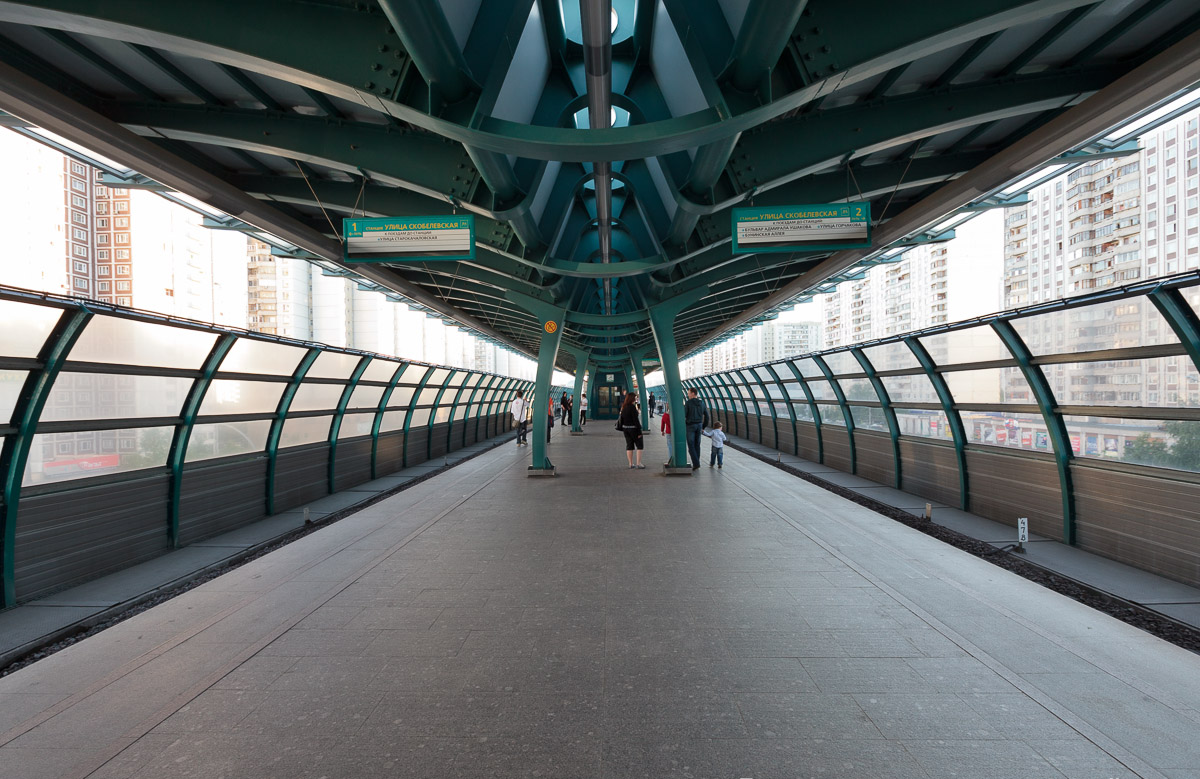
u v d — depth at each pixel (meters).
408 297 15.78
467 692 3.39
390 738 2.96
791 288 15.91
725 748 2.84
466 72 4.84
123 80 5.80
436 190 6.84
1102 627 4.21
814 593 4.98
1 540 5.04
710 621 4.40
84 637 4.62
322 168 8.30
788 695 3.33
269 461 9.11
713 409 30.94
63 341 5.09
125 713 3.21
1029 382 6.70
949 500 9.18
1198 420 5.04
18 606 5.14
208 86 6.07
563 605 4.76
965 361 8.04
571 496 10.02
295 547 6.62
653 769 2.69
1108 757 2.76
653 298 14.59
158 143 7.21
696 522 7.84
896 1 4.51
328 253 10.52
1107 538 6.09
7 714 3.22
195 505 7.45
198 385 7.03
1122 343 5.73
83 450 5.96
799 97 4.78
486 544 6.73
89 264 72.38
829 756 2.78
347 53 4.66
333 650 3.96
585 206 12.44
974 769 2.68
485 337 28.77
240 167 8.34
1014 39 5.46
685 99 6.34
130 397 6.51
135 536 6.49
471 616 4.54
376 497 10.96
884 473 11.46
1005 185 7.97
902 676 3.53
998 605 4.66
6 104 5.26
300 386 9.81
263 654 3.91
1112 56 5.81
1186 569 5.21
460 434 21.78
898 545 6.56
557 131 5.09
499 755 2.80
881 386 10.96
